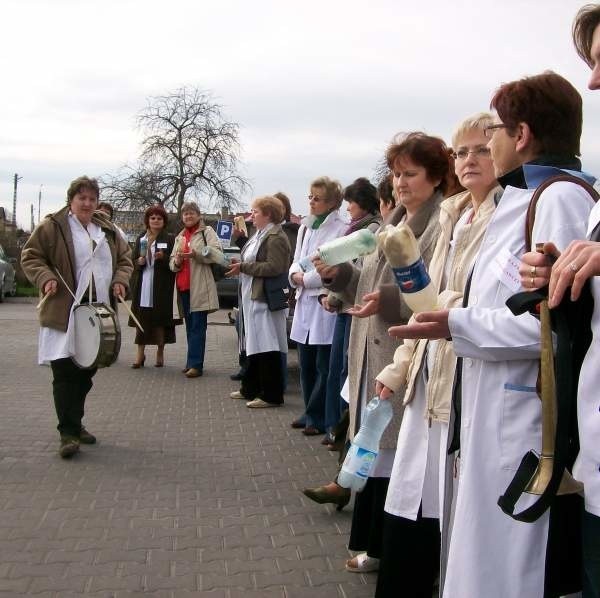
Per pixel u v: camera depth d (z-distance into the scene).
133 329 15.36
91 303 5.76
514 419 2.31
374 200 6.06
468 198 3.16
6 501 4.86
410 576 3.08
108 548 4.15
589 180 2.37
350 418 3.94
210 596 3.62
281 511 4.80
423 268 2.63
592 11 2.19
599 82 2.05
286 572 3.90
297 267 6.52
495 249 2.43
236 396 8.42
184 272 9.95
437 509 3.02
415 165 3.57
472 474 2.34
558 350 1.96
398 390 3.38
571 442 2.08
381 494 3.78
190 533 4.40
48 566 3.90
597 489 1.89
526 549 2.28
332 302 5.61
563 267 1.80
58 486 5.20
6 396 8.38
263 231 7.92
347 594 3.66
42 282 5.72
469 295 2.50
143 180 38.62
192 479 5.44
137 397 8.41
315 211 6.64
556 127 2.45
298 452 6.21
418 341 3.13
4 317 18.88
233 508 4.84
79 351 5.75
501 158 2.56
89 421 7.20
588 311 1.97
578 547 2.32
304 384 6.95
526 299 2.01
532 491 2.00
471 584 2.29
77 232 5.95
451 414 2.68
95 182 6.03
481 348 2.30
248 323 7.89
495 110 2.56
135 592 3.63
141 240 10.37
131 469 5.65
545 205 2.24
